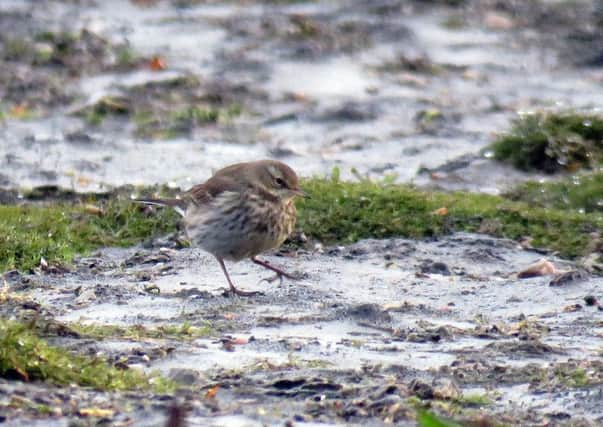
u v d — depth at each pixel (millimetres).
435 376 10672
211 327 12242
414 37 28594
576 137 19688
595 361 11234
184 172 19562
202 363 10906
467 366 10969
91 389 9797
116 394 9672
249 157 20672
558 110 21234
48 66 26234
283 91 24781
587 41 28281
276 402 9812
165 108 23422
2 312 12359
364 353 11422
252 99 24234
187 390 10008
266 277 14672
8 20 29688
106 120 22672
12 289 13727
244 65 26422
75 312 12812
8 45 27547
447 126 22484
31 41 27922
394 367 10875
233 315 12781
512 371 10844
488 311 13430
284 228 14500
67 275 14461
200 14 30969
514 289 14250
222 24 29766
